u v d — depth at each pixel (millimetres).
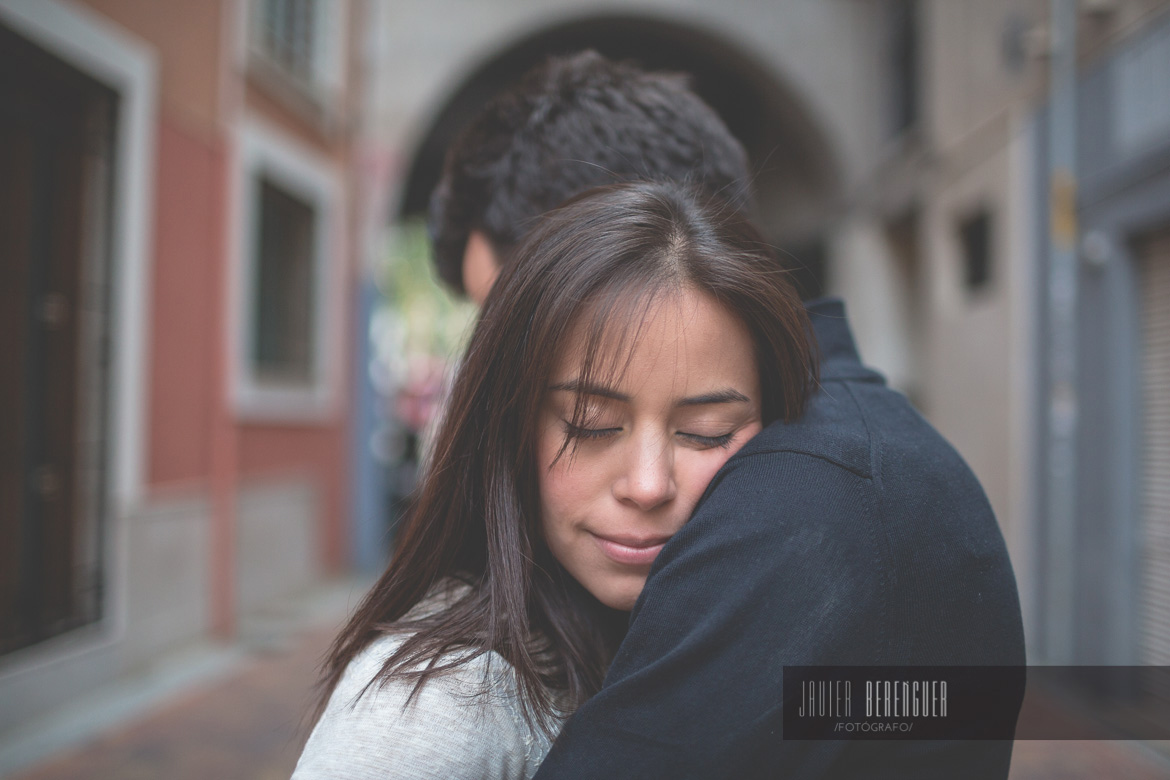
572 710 676
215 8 4910
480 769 592
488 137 981
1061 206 4324
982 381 5227
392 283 8023
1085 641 4074
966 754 637
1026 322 4719
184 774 3088
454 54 7480
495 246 978
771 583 556
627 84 906
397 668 605
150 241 4281
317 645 4711
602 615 754
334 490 6855
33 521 3643
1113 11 3930
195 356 4719
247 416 5449
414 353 7812
